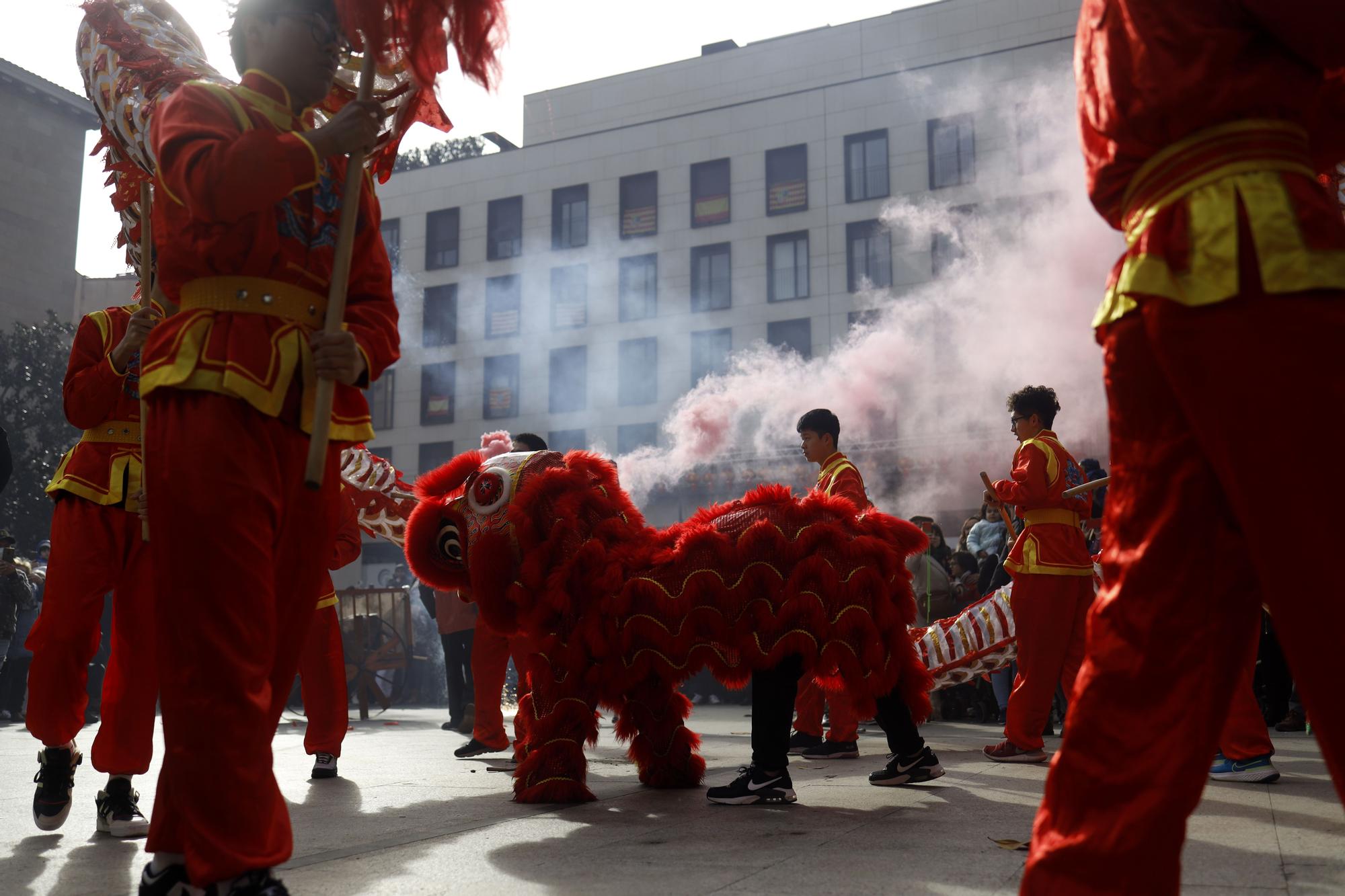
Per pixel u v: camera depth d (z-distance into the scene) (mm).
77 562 3201
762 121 29875
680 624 3559
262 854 1827
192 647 1846
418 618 12406
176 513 1876
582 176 31969
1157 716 1532
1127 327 1588
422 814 3508
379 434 33344
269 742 1909
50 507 25344
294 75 2096
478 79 2096
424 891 2285
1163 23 1519
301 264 2035
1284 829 2920
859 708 3602
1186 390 1477
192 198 1872
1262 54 1487
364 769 5004
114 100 2621
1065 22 29328
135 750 3215
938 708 8539
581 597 3727
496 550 3838
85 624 3217
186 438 1896
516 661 5242
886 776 4031
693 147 30719
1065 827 1563
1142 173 1593
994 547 9211
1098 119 1644
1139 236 1556
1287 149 1498
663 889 2271
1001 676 7742
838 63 31578
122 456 3256
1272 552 1409
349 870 2539
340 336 1981
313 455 1931
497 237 33062
